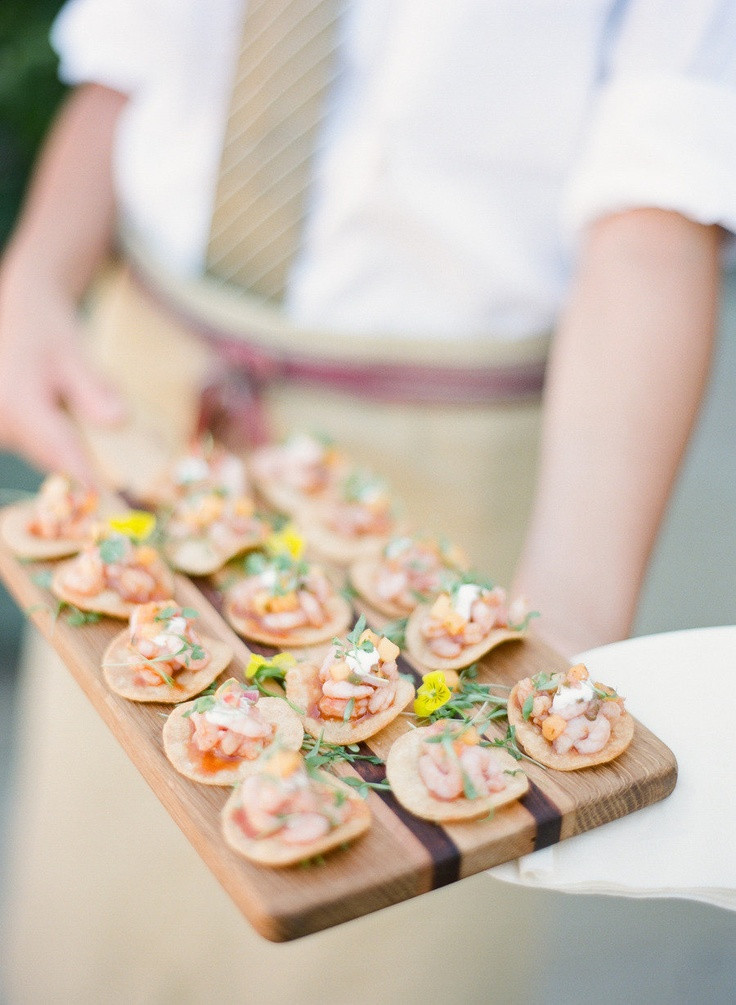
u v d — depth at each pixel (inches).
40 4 61.4
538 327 38.9
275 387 39.9
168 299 41.1
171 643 30.0
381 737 28.8
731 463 76.7
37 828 41.8
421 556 33.6
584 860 26.8
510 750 28.2
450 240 37.2
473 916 39.5
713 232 32.7
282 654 30.6
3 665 64.1
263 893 25.3
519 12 34.1
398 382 38.9
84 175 43.4
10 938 44.4
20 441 40.1
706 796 27.9
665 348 32.1
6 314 41.5
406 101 35.4
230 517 35.1
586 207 33.4
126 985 41.6
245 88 37.4
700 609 63.4
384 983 39.6
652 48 32.9
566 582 31.8
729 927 47.9
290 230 38.5
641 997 43.8
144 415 40.9
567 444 32.7
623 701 28.7
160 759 28.0
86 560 32.4
